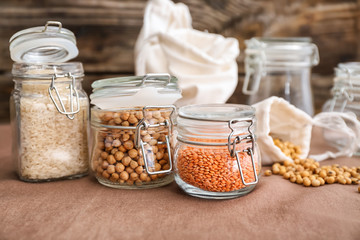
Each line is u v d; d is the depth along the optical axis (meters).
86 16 1.22
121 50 1.27
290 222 0.54
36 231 0.52
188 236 0.50
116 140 0.66
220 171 0.61
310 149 0.93
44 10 1.19
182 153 0.65
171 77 0.68
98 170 0.69
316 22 1.31
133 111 0.66
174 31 1.03
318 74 1.34
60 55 0.74
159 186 0.69
